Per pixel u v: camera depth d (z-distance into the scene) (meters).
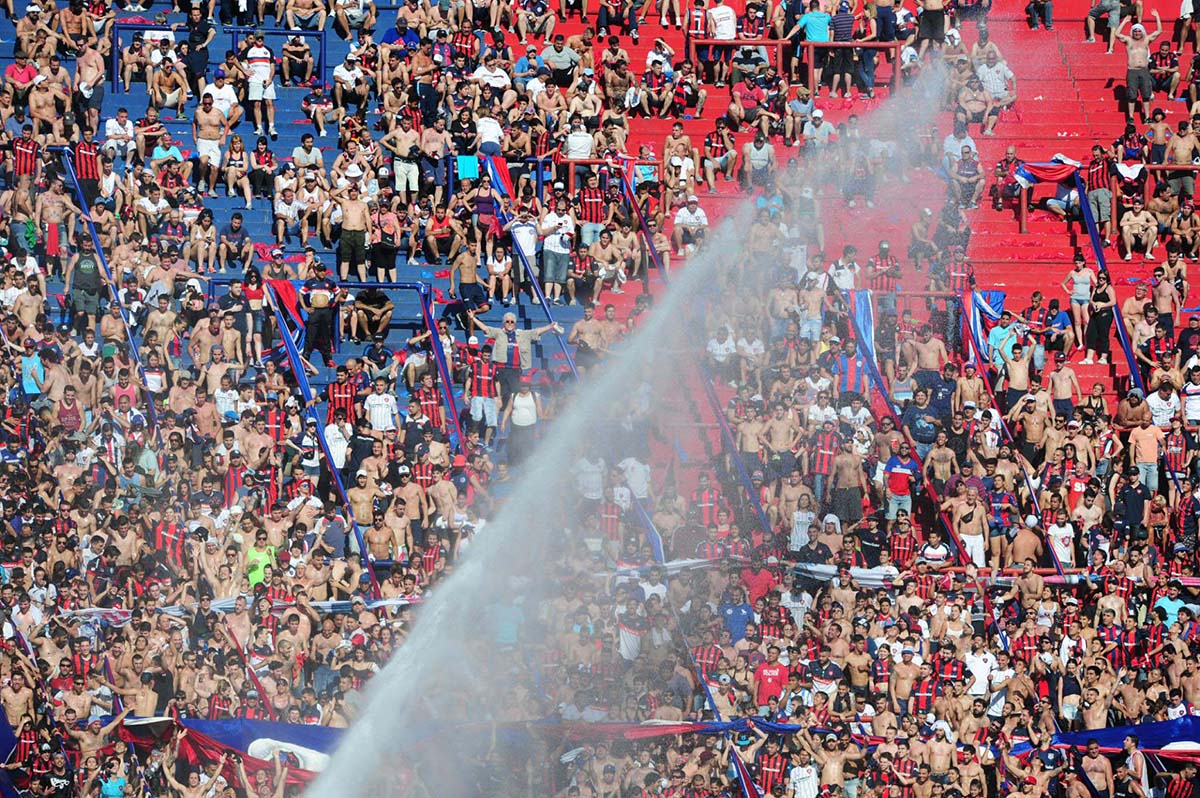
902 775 93.62
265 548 98.69
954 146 128.25
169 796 88.12
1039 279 125.31
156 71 123.81
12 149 114.56
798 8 133.12
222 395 106.38
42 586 93.88
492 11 131.62
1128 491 109.12
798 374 111.81
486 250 118.88
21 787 87.19
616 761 92.31
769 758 93.31
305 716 93.00
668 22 135.38
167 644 91.69
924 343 114.88
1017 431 112.81
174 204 116.62
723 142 126.62
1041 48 137.75
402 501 102.25
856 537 106.56
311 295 111.69
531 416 109.25
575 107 125.50
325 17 130.00
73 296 110.88
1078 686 98.62
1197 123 130.00
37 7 124.50
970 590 103.00
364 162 119.56
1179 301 121.81
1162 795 95.88
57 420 104.25
